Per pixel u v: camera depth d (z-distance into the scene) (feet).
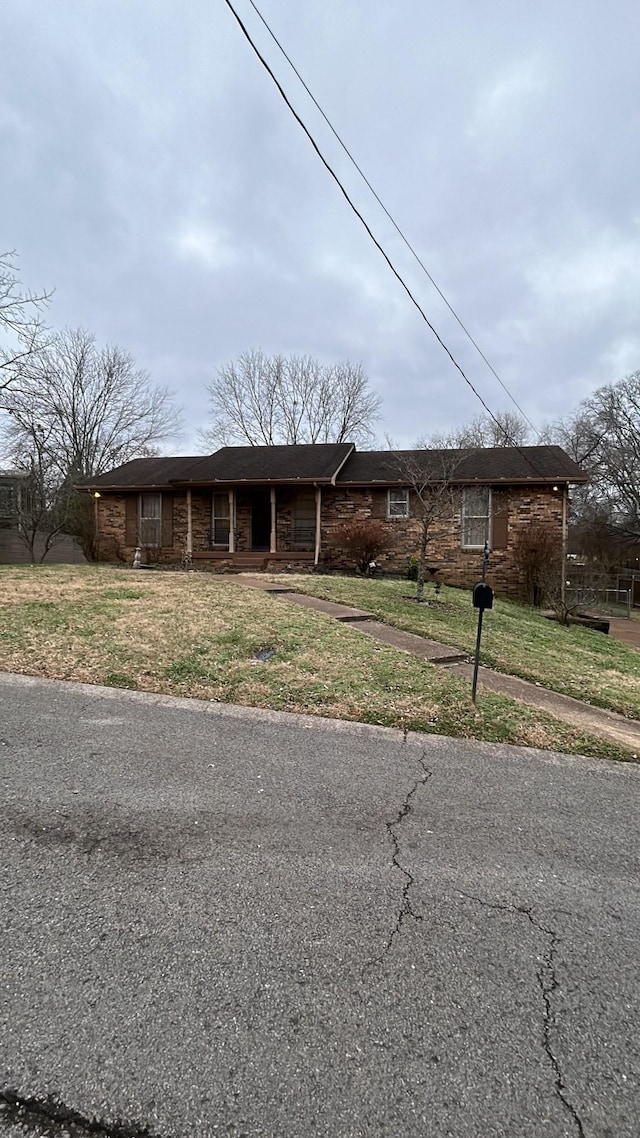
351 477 51.62
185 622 23.02
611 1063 5.01
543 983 5.96
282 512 53.62
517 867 8.20
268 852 8.27
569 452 118.42
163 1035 5.09
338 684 16.97
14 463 68.74
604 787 11.30
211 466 55.21
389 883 7.66
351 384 103.50
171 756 11.59
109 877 7.48
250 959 6.11
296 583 36.91
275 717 14.35
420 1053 5.03
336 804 9.89
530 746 13.53
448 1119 4.45
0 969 5.81
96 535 56.90
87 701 14.83
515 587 47.65
